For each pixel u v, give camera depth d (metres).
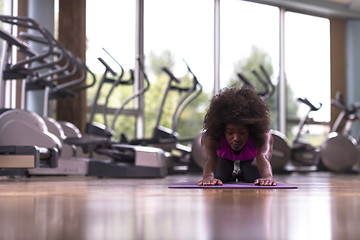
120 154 4.79
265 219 0.95
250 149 2.53
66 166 4.78
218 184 2.37
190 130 8.23
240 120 2.34
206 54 8.41
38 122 4.36
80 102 6.56
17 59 5.83
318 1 9.38
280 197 1.66
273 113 9.16
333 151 7.72
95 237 0.71
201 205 1.30
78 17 6.64
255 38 8.95
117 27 7.41
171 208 1.21
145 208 1.22
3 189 2.35
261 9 9.02
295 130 9.29
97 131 5.41
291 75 9.32
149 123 7.81
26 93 6.04
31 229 0.80
